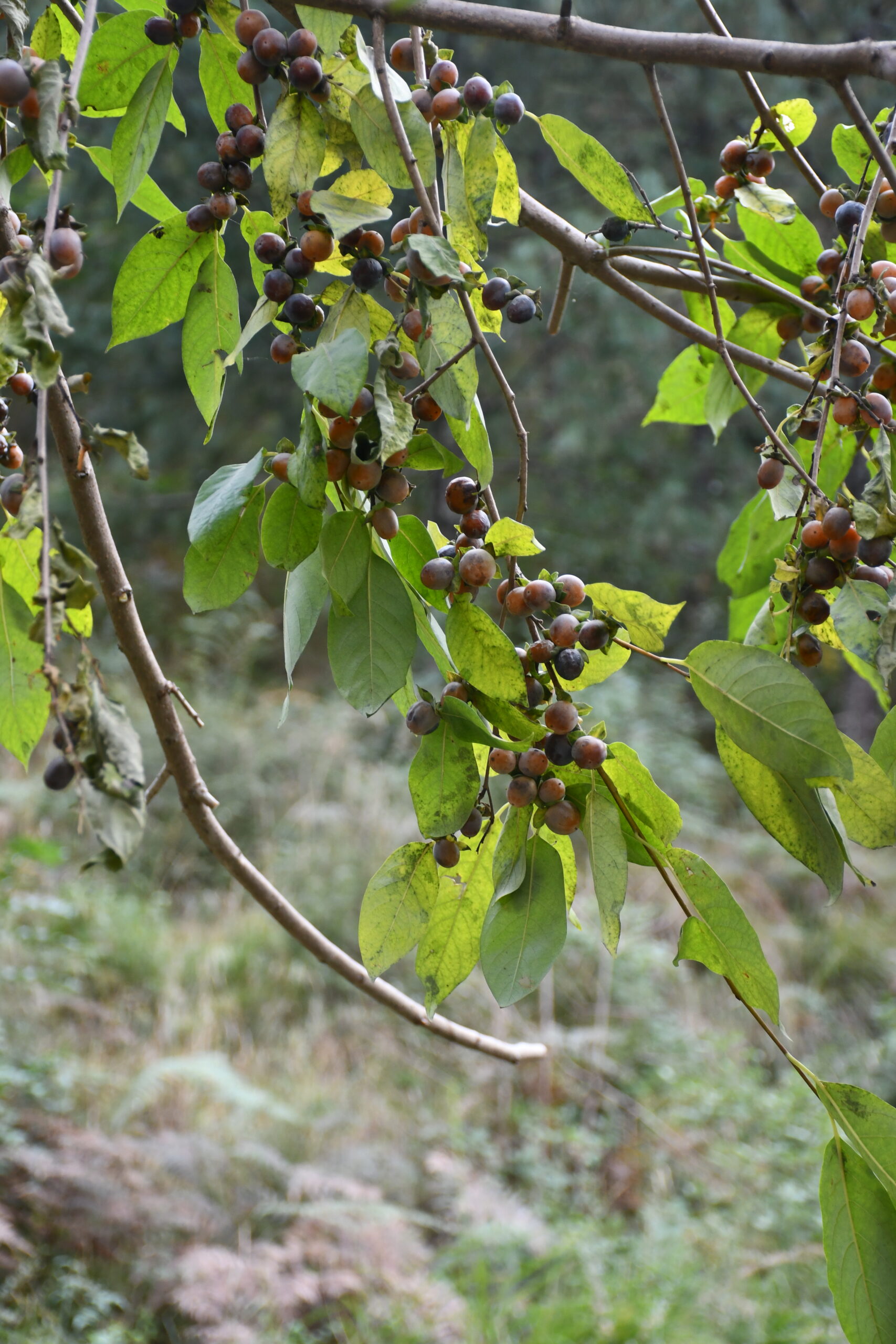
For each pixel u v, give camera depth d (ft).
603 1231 11.93
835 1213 2.32
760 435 24.84
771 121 2.97
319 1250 10.61
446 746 2.25
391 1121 13.50
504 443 25.27
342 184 2.48
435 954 2.46
